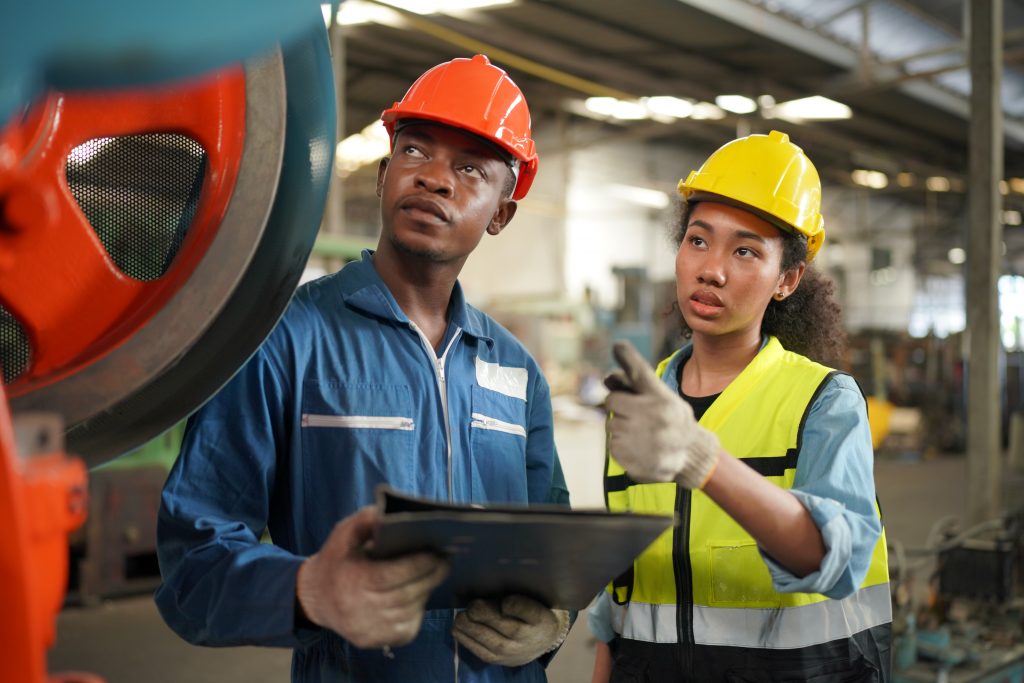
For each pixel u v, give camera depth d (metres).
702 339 1.30
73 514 0.53
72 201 0.76
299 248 0.85
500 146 1.17
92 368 0.73
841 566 0.95
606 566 0.85
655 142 16.92
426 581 0.76
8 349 0.76
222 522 1.02
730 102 11.43
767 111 11.34
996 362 5.09
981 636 3.41
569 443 9.68
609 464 1.35
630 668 1.26
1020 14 10.06
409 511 0.80
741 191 1.20
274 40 0.45
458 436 1.22
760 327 1.40
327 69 0.85
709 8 8.62
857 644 1.19
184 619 0.98
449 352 1.24
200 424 1.06
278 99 0.80
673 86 10.90
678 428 0.80
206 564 0.95
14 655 0.47
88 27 0.39
